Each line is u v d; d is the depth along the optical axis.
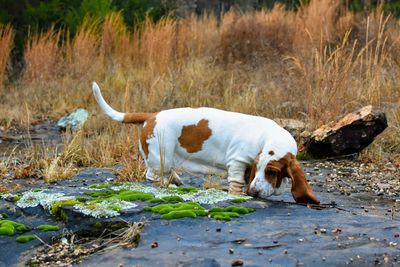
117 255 4.85
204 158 6.32
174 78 12.83
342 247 4.84
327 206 6.07
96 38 16.75
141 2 18.94
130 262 4.68
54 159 8.18
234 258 4.62
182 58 15.34
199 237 5.05
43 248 5.25
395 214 6.16
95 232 5.42
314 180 7.88
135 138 9.18
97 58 15.73
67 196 6.15
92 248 5.17
